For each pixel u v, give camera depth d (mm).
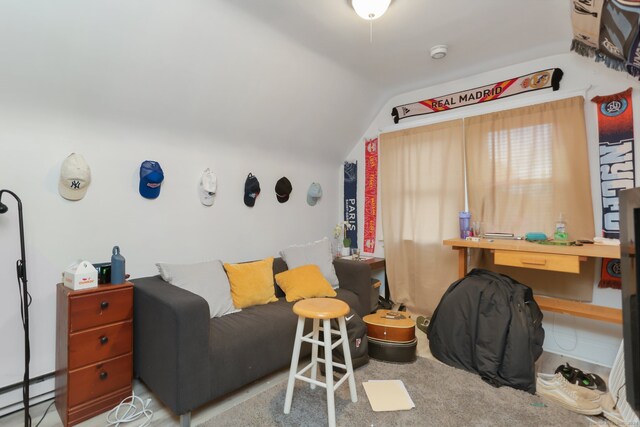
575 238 2408
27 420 1592
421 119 3352
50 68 1716
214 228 2725
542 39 2391
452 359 2248
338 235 3895
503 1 1968
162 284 1938
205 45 2086
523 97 2727
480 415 1686
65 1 1562
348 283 2900
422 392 1894
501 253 2314
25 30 1560
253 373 1856
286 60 2520
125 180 2176
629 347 789
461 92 3070
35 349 1817
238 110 2617
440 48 2484
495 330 2066
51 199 1871
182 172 2492
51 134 1864
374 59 2703
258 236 3094
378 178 3740
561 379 1961
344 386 1948
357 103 3396
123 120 2127
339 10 2033
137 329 1875
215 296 2152
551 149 2541
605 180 2357
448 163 3107
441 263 3141
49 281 1869
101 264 1876
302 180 3549
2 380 1721
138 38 1852
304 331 2123
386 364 2252
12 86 1675
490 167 2834
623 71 2096
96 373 1674
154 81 2080
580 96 2441
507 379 1974
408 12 2070
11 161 1736
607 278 2318
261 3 1947
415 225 3312
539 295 2586
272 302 2459
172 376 1550
